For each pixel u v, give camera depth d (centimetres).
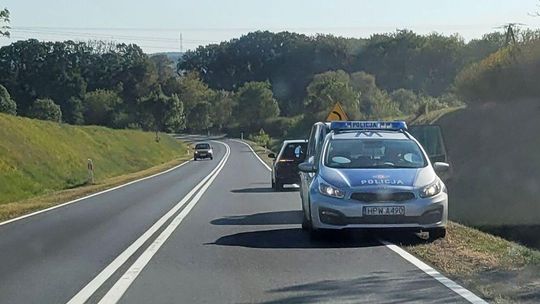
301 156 3491
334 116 3844
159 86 16062
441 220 1634
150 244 1725
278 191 3466
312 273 1312
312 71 16762
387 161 1759
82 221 2309
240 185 3972
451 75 12850
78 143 6900
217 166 6644
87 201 3138
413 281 1220
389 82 14012
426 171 1695
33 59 14400
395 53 14062
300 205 2694
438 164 1836
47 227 2158
